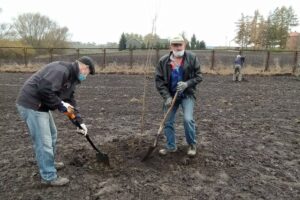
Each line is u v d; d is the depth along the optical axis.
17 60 28.62
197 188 4.50
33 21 40.25
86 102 10.95
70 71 4.25
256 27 50.75
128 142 6.20
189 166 5.20
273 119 8.58
